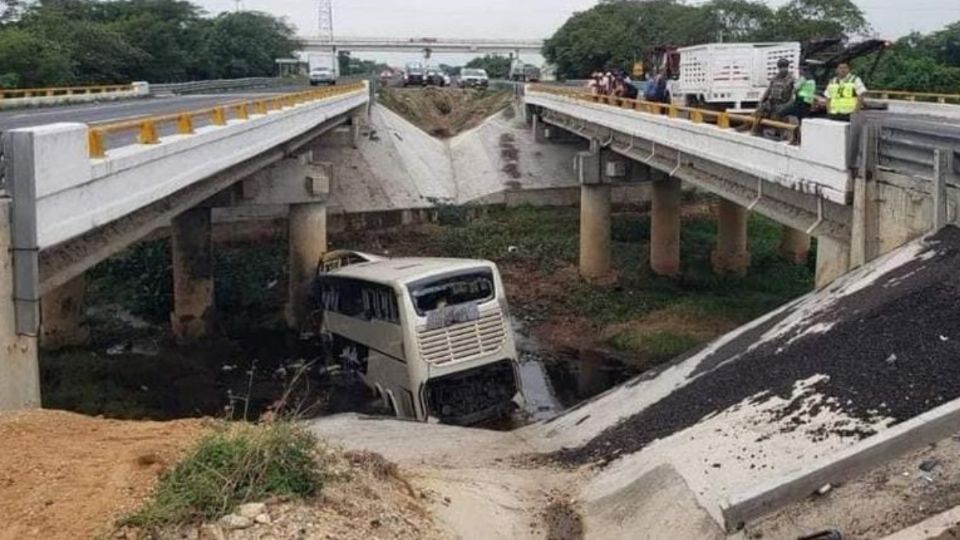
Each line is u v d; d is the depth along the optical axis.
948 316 13.34
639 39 86.31
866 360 13.40
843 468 9.87
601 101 41.19
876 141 17.36
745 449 12.33
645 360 32.72
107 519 8.44
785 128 20.86
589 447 16.80
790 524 9.71
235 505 8.67
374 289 25.44
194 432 10.88
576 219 53.84
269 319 39.41
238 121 25.08
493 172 60.41
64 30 68.94
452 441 18.61
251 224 48.47
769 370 15.48
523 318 38.66
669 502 11.73
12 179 12.52
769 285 40.97
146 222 19.42
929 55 65.25
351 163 57.16
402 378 24.00
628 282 42.44
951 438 10.02
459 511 11.42
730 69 32.72
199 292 36.41
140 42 79.62
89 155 14.66
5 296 12.55
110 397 27.59
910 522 8.98
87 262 16.23
